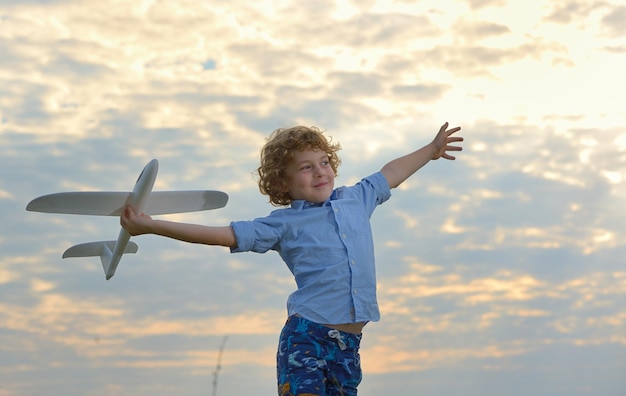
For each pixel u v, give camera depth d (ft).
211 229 13.76
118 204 14.44
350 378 13.94
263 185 15.05
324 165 14.57
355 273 13.94
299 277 14.10
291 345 13.67
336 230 14.15
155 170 13.51
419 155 16.30
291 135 14.48
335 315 13.74
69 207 14.42
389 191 15.58
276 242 14.19
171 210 15.47
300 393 13.33
